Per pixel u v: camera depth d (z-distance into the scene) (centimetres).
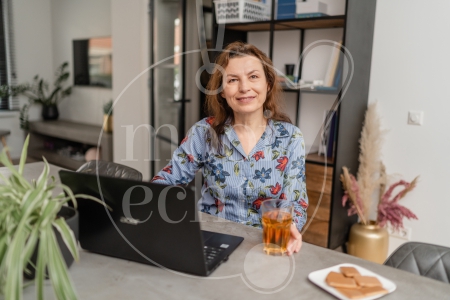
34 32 550
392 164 269
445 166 248
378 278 98
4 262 82
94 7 496
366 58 262
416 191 261
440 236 255
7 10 520
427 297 91
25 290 93
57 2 549
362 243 254
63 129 488
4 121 530
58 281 79
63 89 567
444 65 241
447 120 244
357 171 280
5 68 527
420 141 256
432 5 241
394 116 264
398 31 256
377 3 262
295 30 295
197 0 335
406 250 130
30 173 184
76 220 101
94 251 112
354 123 264
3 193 88
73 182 105
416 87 253
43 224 83
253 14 289
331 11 273
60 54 558
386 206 257
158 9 356
